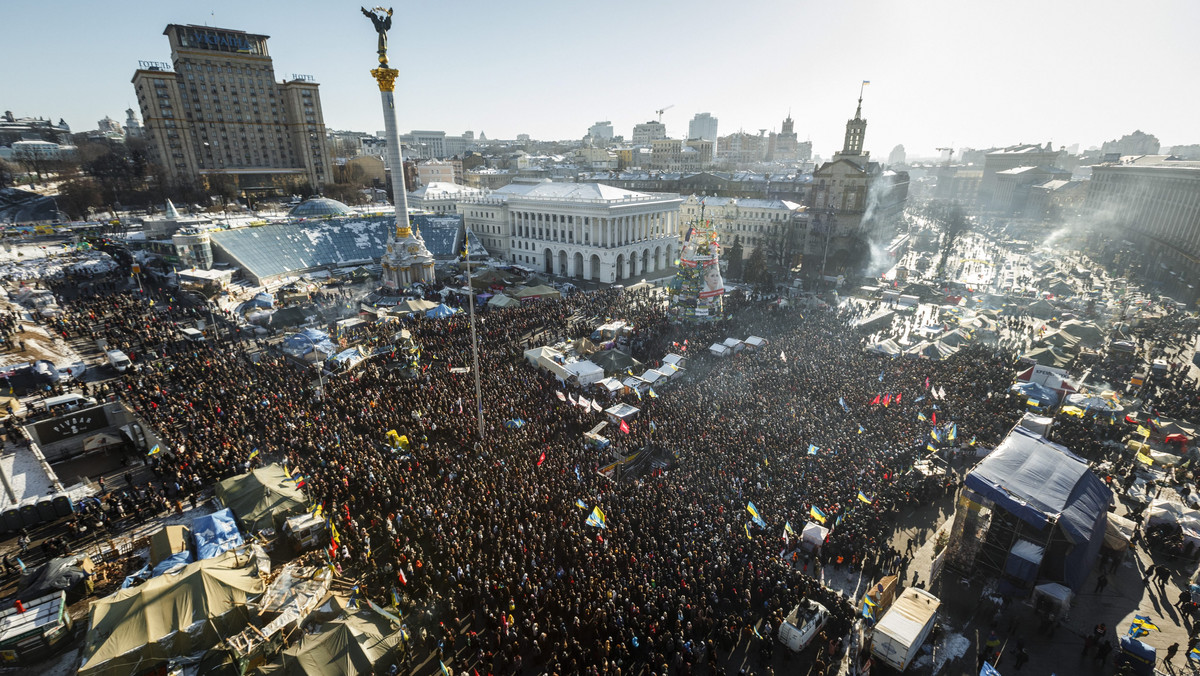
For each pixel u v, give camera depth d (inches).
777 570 1175.6
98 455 1678.2
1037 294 3710.6
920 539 1366.9
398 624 992.9
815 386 2042.3
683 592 1118.4
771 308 3255.4
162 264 3671.3
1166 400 2010.3
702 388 2050.9
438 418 1750.7
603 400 1994.3
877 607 1099.3
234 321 2847.0
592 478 1487.5
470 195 5772.6
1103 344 2728.8
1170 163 5285.4
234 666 927.0
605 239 4266.7
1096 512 1179.3
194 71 6358.3
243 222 4212.6
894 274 4471.0
